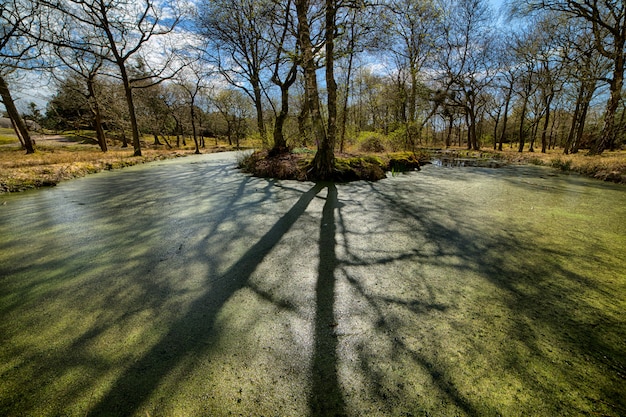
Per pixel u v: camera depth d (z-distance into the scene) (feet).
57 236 10.57
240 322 5.54
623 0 35.35
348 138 44.11
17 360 4.60
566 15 40.91
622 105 54.65
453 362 4.50
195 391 3.97
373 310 5.92
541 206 14.67
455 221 12.11
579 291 6.66
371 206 14.62
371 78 61.41
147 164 38.96
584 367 4.41
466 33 61.16
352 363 4.48
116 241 10.04
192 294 6.60
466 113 88.22
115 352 4.76
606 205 14.90
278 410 3.68
